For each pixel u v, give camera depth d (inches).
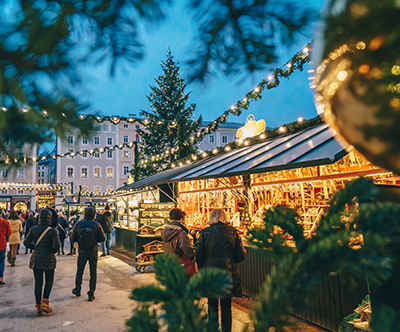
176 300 15.7
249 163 193.3
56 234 185.5
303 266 13.7
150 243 293.3
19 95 23.7
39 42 23.0
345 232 14.1
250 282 194.7
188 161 410.0
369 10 10.4
